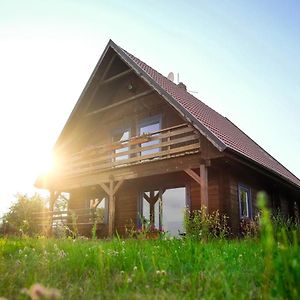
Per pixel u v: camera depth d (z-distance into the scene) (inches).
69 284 117.0
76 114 629.9
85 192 670.5
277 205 600.7
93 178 540.1
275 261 78.3
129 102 623.2
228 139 501.0
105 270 125.5
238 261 130.6
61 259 153.4
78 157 577.0
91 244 195.6
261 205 57.7
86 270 137.3
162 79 612.7
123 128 621.6
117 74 620.1
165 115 563.8
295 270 71.1
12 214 761.0
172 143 439.5
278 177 523.2
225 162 434.0
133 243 178.4
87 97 624.1
